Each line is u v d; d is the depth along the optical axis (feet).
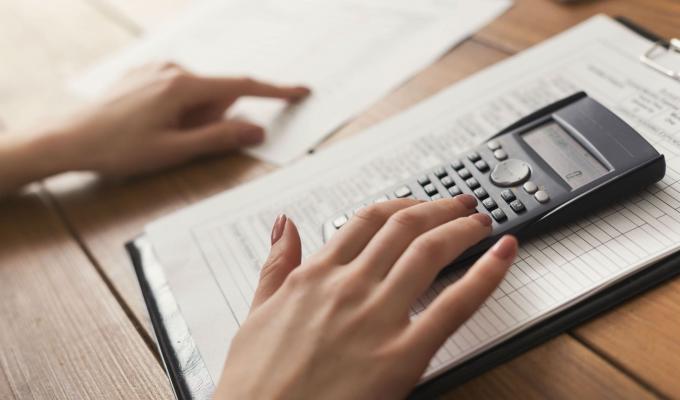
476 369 0.99
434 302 0.94
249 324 0.99
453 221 1.06
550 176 1.16
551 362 0.98
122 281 1.39
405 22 1.92
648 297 1.02
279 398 0.87
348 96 1.73
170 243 1.41
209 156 1.71
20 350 1.30
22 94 2.15
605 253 1.06
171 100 1.72
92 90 2.07
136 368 1.19
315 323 0.93
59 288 1.43
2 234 1.64
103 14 2.53
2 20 2.61
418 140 1.46
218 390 0.92
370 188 1.37
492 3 1.84
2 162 1.69
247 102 1.89
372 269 0.99
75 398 1.17
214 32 2.23
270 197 1.44
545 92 1.44
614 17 1.59
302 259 1.24
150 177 1.70
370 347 0.90
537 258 1.09
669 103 1.30
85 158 1.70
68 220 1.63
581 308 1.01
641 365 0.95
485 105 1.48
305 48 1.99
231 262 1.31
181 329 1.20
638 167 1.10
